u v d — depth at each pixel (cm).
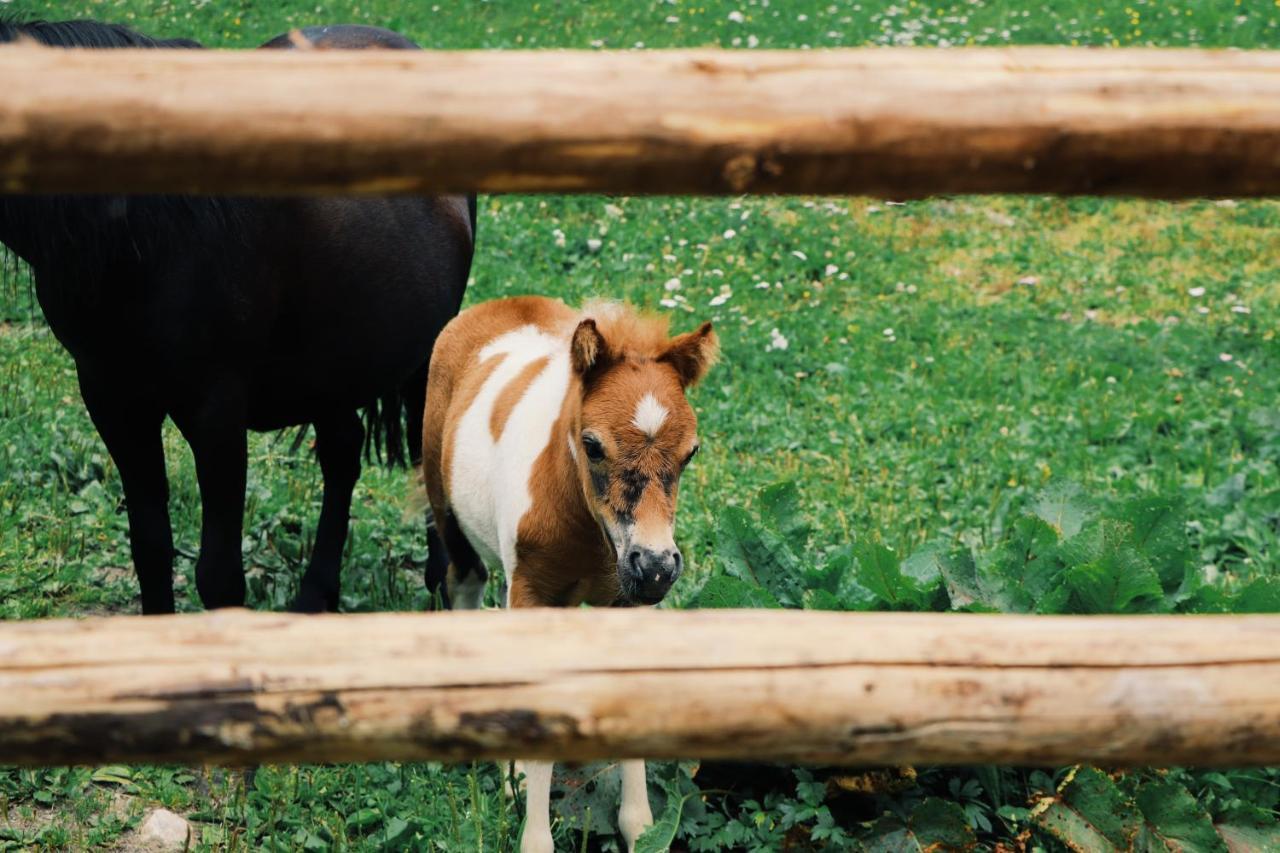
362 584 523
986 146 153
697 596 434
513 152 150
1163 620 163
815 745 156
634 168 152
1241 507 618
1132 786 376
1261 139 153
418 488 526
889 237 1030
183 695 151
